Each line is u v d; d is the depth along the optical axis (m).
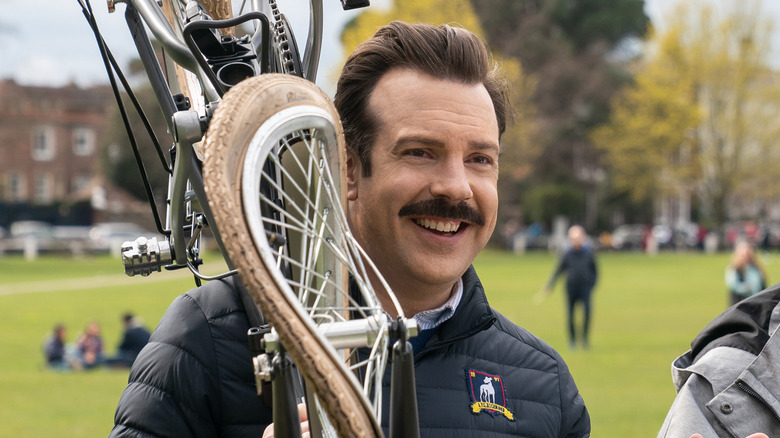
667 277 29.48
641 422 7.56
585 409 2.11
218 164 1.13
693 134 51.72
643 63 59.78
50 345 11.80
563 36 59.84
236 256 1.09
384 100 1.76
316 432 1.35
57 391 9.83
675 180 53.72
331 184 1.32
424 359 1.91
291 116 1.21
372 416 1.09
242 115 1.17
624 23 60.50
